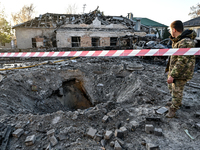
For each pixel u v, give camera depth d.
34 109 5.00
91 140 2.29
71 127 2.51
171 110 2.78
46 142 2.25
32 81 6.08
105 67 8.43
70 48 12.55
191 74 2.38
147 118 2.72
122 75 7.75
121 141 2.20
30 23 17.02
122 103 3.67
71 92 7.14
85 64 8.61
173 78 2.45
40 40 16.64
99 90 6.44
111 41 17.89
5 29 21.72
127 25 19.39
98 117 2.82
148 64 9.64
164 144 2.19
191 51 2.28
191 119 2.80
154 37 18.02
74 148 2.11
